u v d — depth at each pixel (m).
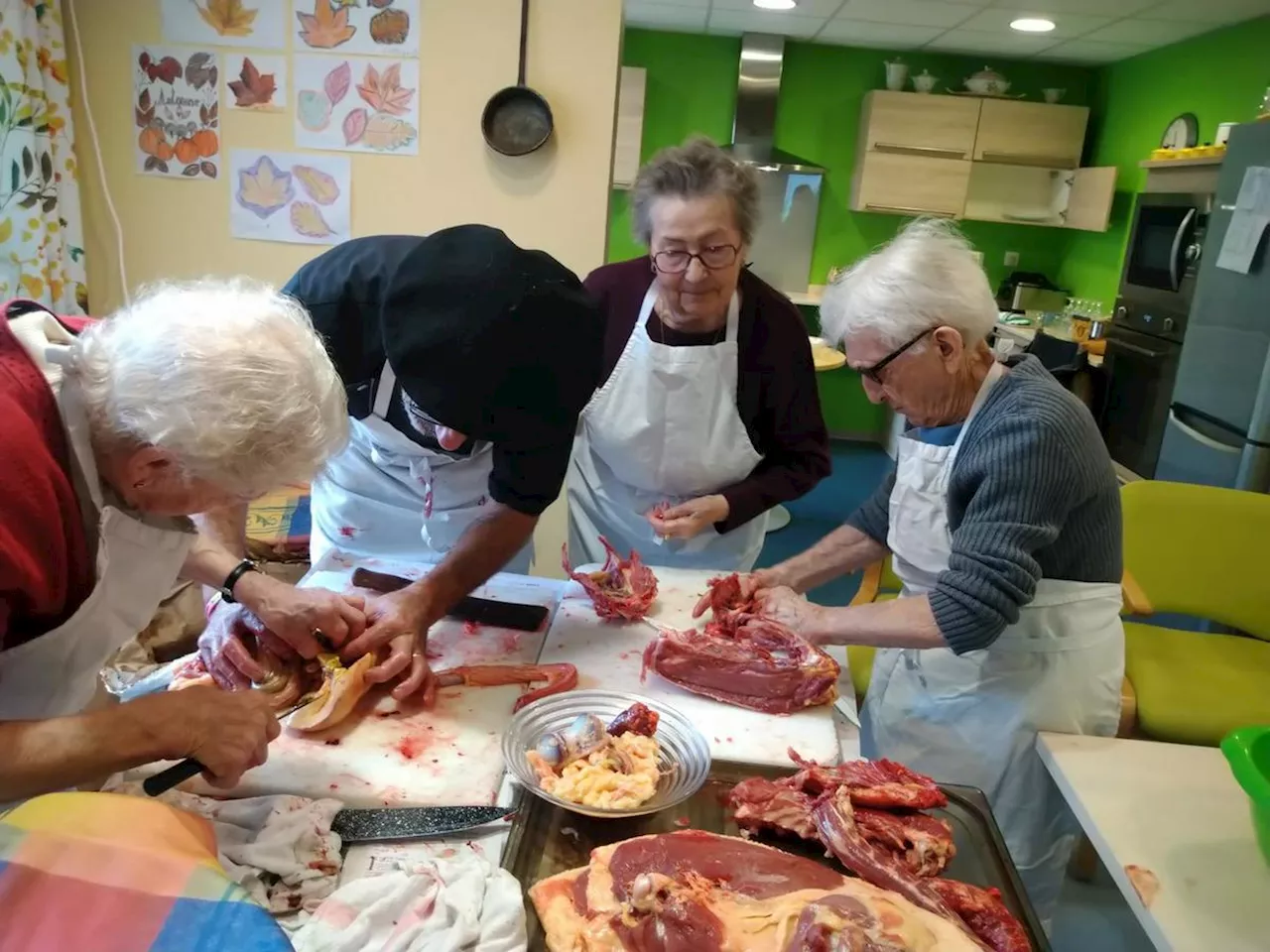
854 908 0.94
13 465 0.83
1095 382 4.72
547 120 2.52
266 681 1.32
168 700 0.99
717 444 2.02
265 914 0.76
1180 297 4.02
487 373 1.20
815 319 6.30
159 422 0.86
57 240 2.46
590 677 1.44
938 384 1.49
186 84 2.54
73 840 0.79
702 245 1.77
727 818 1.14
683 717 1.29
